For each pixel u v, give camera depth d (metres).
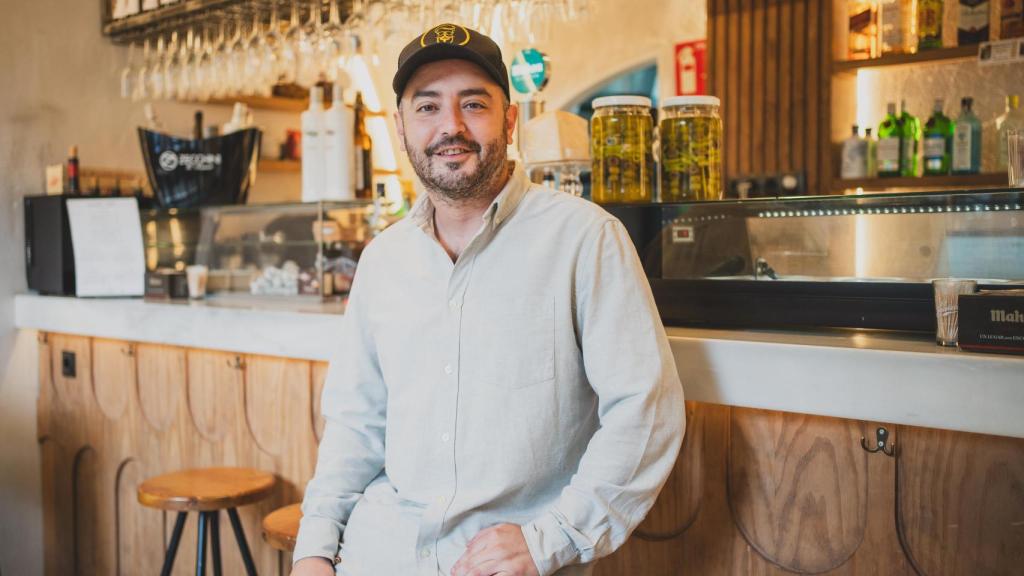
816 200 1.64
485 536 1.42
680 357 1.67
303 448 2.43
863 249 1.61
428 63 1.52
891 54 3.61
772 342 1.57
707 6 4.12
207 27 3.38
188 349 2.73
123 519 3.02
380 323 1.61
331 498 1.67
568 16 2.64
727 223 1.74
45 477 3.33
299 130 4.39
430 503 1.50
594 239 1.48
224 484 2.33
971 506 1.43
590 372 1.47
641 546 1.80
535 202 1.53
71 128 3.43
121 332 2.89
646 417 1.41
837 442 1.56
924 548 1.48
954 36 3.73
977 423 1.38
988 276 1.49
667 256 1.81
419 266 1.58
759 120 3.99
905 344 1.52
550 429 1.48
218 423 2.66
